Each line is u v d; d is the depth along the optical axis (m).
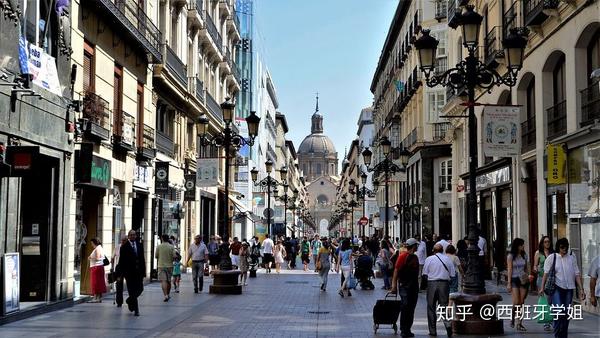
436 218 45.72
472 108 14.40
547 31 21.56
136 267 16.77
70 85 18.86
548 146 19.28
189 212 37.06
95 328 14.24
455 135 35.94
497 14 27.23
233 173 54.06
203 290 24.53
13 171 14.34
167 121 32.19
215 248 28.45
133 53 25.28
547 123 22.08
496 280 27.19
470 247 14.12
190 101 34.84
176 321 15.61
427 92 45.81
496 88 27.31
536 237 23.98
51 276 17.69
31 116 15.96
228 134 24.38
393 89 62.81
